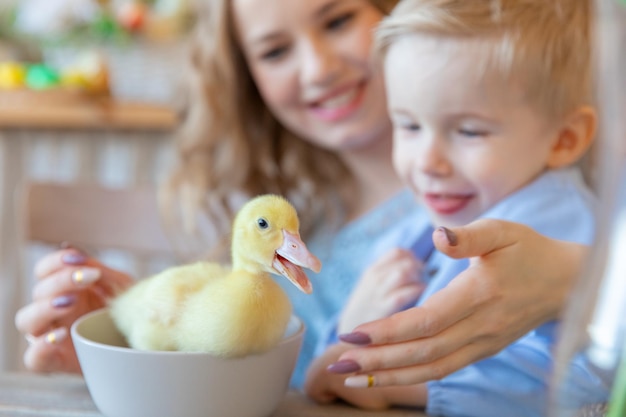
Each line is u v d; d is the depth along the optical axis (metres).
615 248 0.33
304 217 1.14
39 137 1.63
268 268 0.44
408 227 0.89
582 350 0.34
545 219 0.62
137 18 1.74
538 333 0.58
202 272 0.50
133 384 0.44
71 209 1.14
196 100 1.17
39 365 0.62
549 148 0.65
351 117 0.99
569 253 0.52
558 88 0.62
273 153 1.18
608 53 0.32
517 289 0.50
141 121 1.58
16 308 1.60
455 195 0.65
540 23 0.62
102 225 1.15
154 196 1.16
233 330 0.42
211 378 0.43
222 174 1.18
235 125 1.14
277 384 0.47
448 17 0.60
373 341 0.46
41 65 1.83
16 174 1.62
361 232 1.08
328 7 0.92
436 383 0.54
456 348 0.48
